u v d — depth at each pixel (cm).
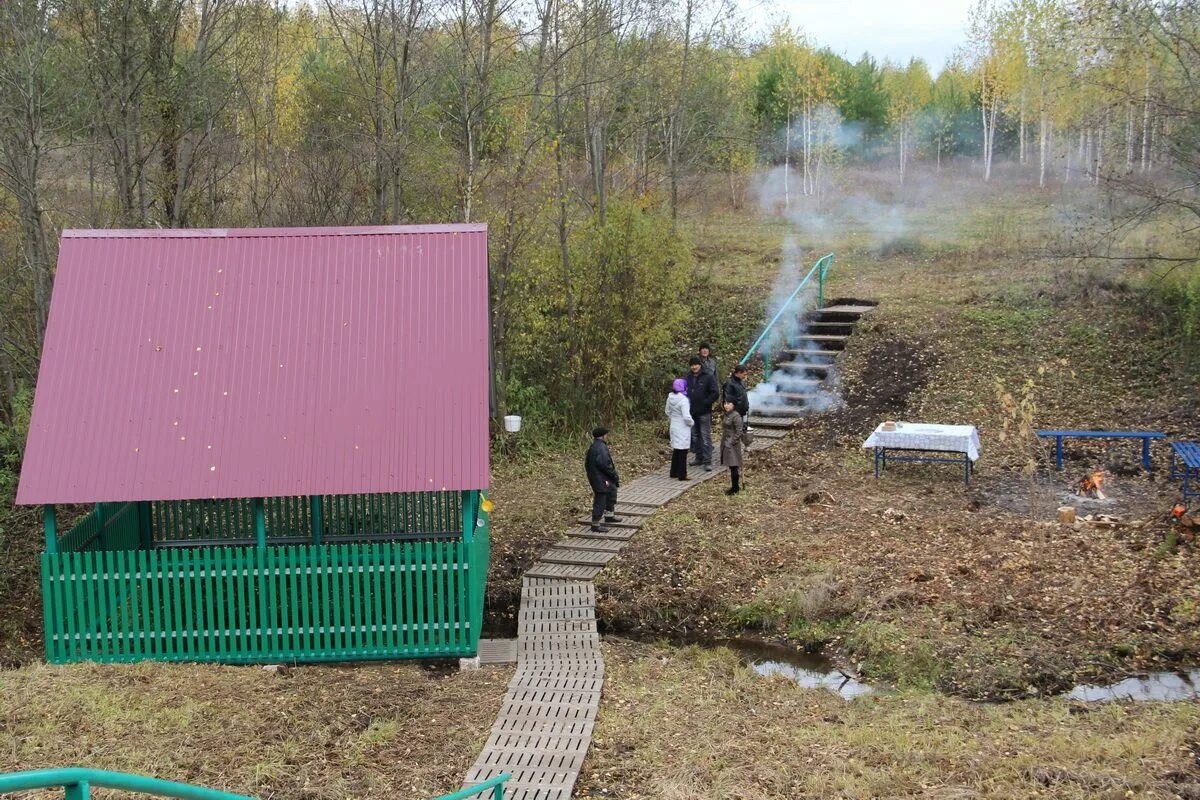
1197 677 1054
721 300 2519
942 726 941
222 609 1088
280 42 2598
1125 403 1881
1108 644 1121
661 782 828
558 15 2030
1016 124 4406
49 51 1711
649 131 2747
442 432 1100
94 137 1758
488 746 888
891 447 1681
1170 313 2062
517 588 1373
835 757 869
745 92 3719
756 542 1460
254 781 817
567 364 2069
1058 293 2258
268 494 1059
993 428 1870
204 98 1931
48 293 1798
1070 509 1443
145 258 1204
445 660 1129
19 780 347
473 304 1188
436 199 2088
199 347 1145
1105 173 2298
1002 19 3772
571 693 1014
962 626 1184
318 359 1145
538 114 2006
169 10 1898
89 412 1094
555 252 2053
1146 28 1744
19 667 1157
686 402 1744
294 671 1082
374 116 2050
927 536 1439
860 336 2259
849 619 1238
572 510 1631
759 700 1027
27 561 1535
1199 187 1711
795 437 1961
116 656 1082
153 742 867
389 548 1099
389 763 862
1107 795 767
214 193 2114
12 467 1778
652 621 1303
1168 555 1292
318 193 2191
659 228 2095
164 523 1377
